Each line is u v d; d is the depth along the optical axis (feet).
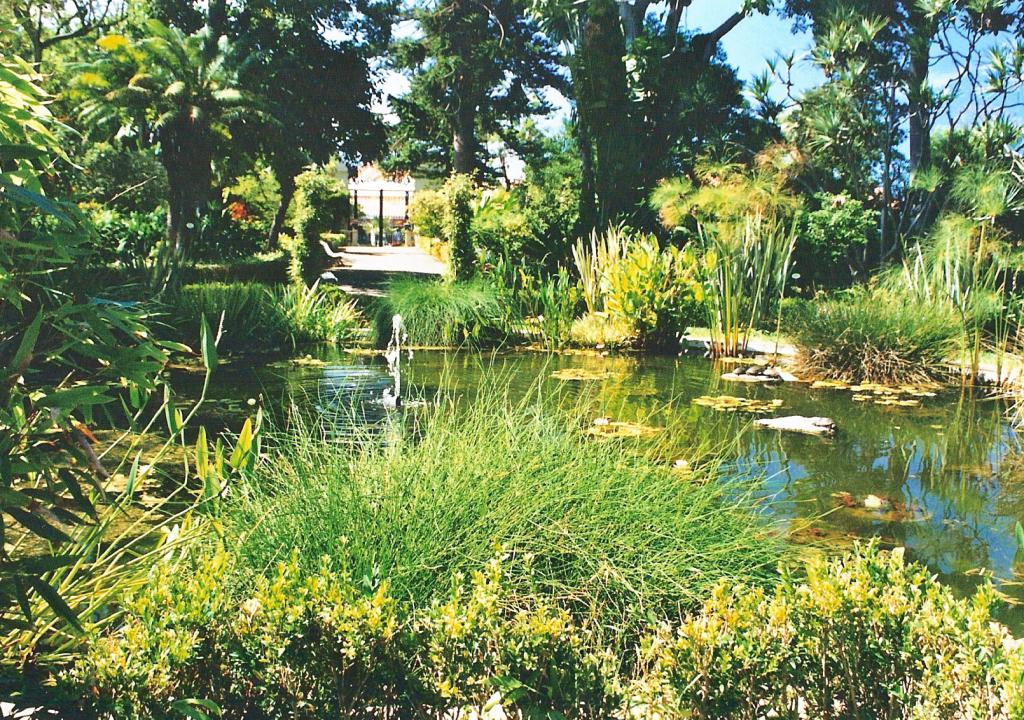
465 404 23.61
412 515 9.37
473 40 104.12
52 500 6.70
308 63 80.79
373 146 89.25
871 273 52.01
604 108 63.77
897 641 6.05
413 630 6.37
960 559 13.23
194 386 26.50
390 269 80.84
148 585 7.41
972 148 51.93
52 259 7.03
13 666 6.99
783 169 56.80
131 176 52.19
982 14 50.03
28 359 6.30
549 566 9.41
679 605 9.16
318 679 6.16
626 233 59.93
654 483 11.34
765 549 10.85
